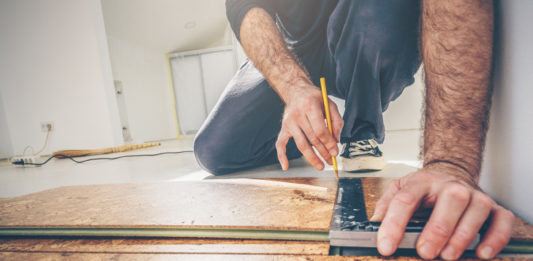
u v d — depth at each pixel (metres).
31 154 3.18
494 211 0.33
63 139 3.10
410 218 0.33
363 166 0.93
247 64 1.14
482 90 0.42
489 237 0.31
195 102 5.05
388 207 0.37
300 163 1.25
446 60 0.43
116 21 3.63
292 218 0.46
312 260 0.36
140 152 2.51
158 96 4.82
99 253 0.43
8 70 3.09
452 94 0.43
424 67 0.49
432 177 0.36
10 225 0.54
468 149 0.41
